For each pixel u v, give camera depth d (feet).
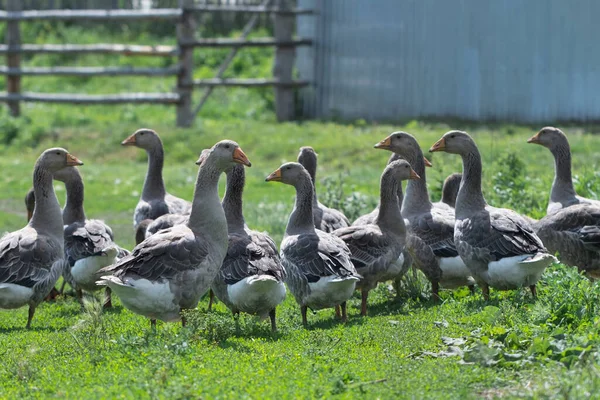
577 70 119.75
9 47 141.90
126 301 45.50
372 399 34.27
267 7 143.54
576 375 34.35
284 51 142.10
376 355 41.27
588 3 118.11
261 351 42.22
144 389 34.68
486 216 53.42
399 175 56.34
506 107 125.18
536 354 38.81
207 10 135.44
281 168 55.06
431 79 130.82
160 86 171.22
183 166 116.06
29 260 53.21
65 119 147.13
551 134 65.16
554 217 58.39
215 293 51.37
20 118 140.97
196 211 47.47
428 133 116.78
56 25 195.72
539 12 121.60
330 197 78.43
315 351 41.83
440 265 58.49
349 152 113.39
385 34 135.03
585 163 90.33
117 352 41.14
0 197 103.19
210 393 34.37
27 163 121.39
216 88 164.96
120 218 91.66
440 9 129.18
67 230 61.05
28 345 45.65
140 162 121.90
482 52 126.11
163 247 45.50
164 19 135.54
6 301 52.54
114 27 196.44
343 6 140.46
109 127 134.92
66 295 64.80
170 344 40.47
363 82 138.10
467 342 41.68
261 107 155.12
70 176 64.13
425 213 60.85
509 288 52.31
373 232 55.42
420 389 35.35
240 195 56.70
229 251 49.62
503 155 81.25
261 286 47.26
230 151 47.09
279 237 77.66
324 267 50.11
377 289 62.59
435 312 51.03
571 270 48.47
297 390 35.06
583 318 43.14
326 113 143.95
